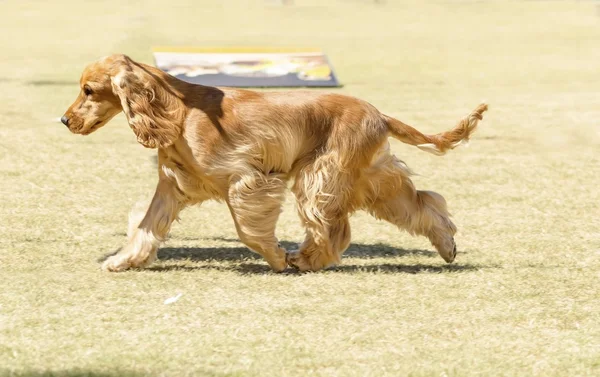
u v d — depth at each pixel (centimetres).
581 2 5694
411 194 1112
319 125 1063
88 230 1257
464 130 1127
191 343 823
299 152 1067
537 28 4494
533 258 1166
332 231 1091
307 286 1016
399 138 1105
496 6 5594
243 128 1040
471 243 1241
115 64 1041
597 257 1173
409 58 3428
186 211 1388
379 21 4825
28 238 1203
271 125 1045
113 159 1731
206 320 890
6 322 870
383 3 5856
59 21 4534
